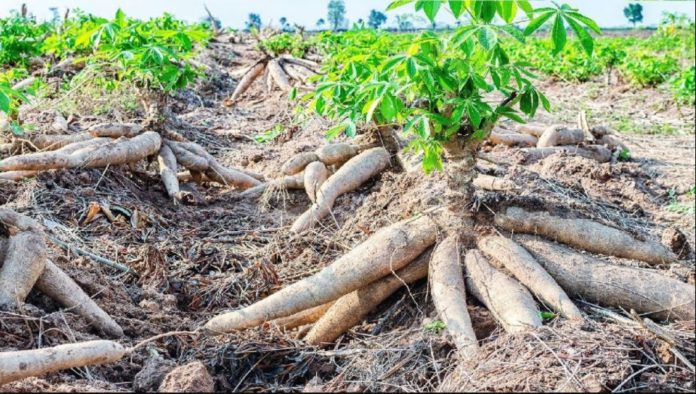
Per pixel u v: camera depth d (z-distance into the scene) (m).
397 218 5.87
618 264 4.30
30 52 11.89
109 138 7.33
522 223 4.33
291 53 15.69
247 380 4.00
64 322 4.00
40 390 3.33
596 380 3.21
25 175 6.44
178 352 4.23
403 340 4.17
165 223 6.48
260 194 7.45
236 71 15.19
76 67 11.62
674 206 7.84
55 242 5.31
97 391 3.39
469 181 4.37
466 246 4.36
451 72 3.96
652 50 21.50
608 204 7.44
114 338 4.19
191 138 9.84
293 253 5.98
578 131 9.60
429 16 3.41
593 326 3.75
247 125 11.16
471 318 4.11
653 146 10.97
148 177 7.41
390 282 4.44
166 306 4.85
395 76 4.13
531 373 3.30
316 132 9.61
